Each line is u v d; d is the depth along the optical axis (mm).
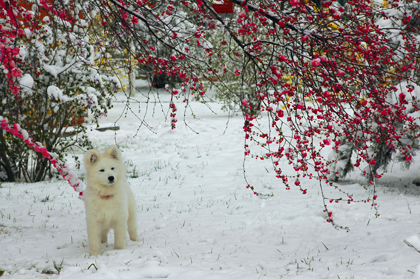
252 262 4449
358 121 3135
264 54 3303
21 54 8219
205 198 7914
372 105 3270
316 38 3160
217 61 14891
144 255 4605
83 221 6457
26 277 4051
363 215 6355
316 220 6320
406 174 9875
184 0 3709
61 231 5887
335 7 3260
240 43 3389
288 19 3047
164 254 4754
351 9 3293
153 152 13242
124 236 4941
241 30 3293
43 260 4512
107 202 4715
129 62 4133
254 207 7191
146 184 9211
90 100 9039
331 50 3049
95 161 4711
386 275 3727
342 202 7191
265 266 4309
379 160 8031
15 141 9125
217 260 4535
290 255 4711
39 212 6969
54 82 9203
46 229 5977
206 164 11289
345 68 3133
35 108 9406
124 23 3686
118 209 4793
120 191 4824
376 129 7367
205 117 19812
